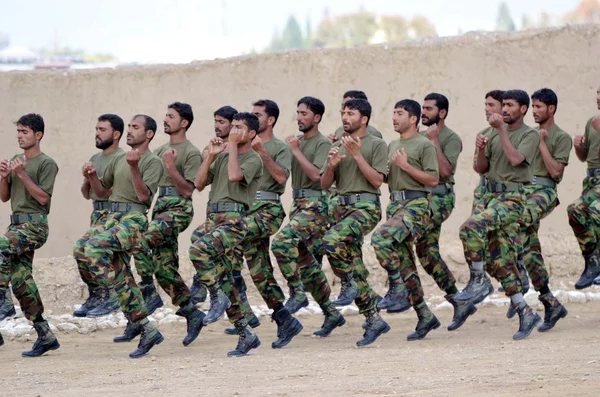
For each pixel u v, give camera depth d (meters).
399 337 20.12
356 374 15.21
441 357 16.73
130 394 14.23
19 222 18.88
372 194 18.39
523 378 14.10
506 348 17.62
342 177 18.52
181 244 29.56
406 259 19.03
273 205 19.73
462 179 29.55
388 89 30.05
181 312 19.56
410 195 18.67
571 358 15.84
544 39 29.67
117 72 30.61
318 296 19.95
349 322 22.78
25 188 18.88
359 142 17.98
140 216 18.42
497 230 18.86
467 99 29.83
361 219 18.25
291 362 16.77
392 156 18.38
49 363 17.81
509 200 18.94
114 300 21.22
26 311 18.62
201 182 17.61
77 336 21.58
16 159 18.55
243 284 19.94
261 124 20.09
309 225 20.06
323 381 14.68
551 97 20.88
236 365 16.62
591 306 24.05
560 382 13.65
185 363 17.17
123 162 18.62
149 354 18.56
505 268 18.84
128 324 20.56
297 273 20.08
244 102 30.34
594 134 21.20
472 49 29.89
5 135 30.34
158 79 30.55
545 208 20.52
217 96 30.38
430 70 29.95
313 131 20.55
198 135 30.39
